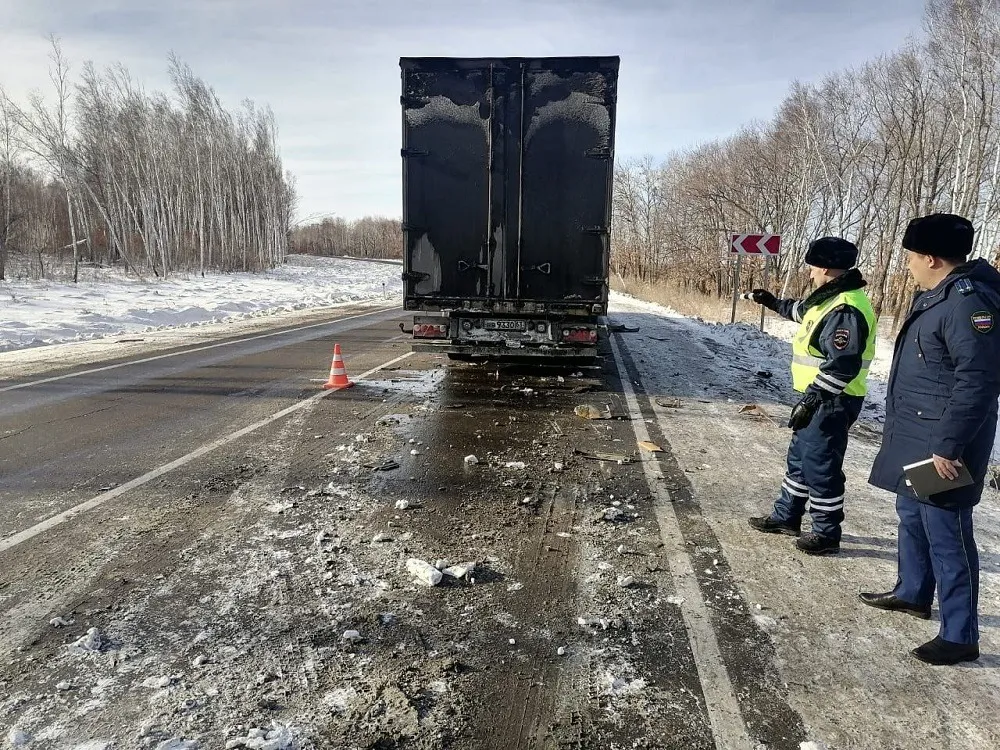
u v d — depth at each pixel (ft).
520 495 15.31
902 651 9.48
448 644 9.38
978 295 8.55
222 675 8.57
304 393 26.40
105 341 42.32
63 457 17.61
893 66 90.02
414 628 9.76
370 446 19.01
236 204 184.14
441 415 22.94
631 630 9.84
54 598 10.44
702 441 20.31
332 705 8.02
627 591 10.99
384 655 9.07
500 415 23.11
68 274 112.78
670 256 160.15
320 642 9.35
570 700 8.22
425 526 13.44
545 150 25.04
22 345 39.93
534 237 25.61
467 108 25.16
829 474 12.28
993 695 8.53
